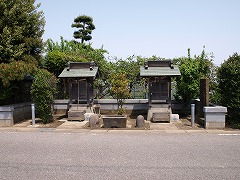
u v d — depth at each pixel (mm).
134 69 18094
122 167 5898
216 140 8578
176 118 12656
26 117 13938
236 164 6047
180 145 7910
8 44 12531
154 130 10469
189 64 13977
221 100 11367
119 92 12883
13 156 6883
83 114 13000
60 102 15719
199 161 6289
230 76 10672
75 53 18750
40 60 14891
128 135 9586
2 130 10812
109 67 18516
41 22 14398
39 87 11961
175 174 5414
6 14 12656
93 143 8297
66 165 6094
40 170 5770
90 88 13992
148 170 5676
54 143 8352
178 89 14289
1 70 11586
